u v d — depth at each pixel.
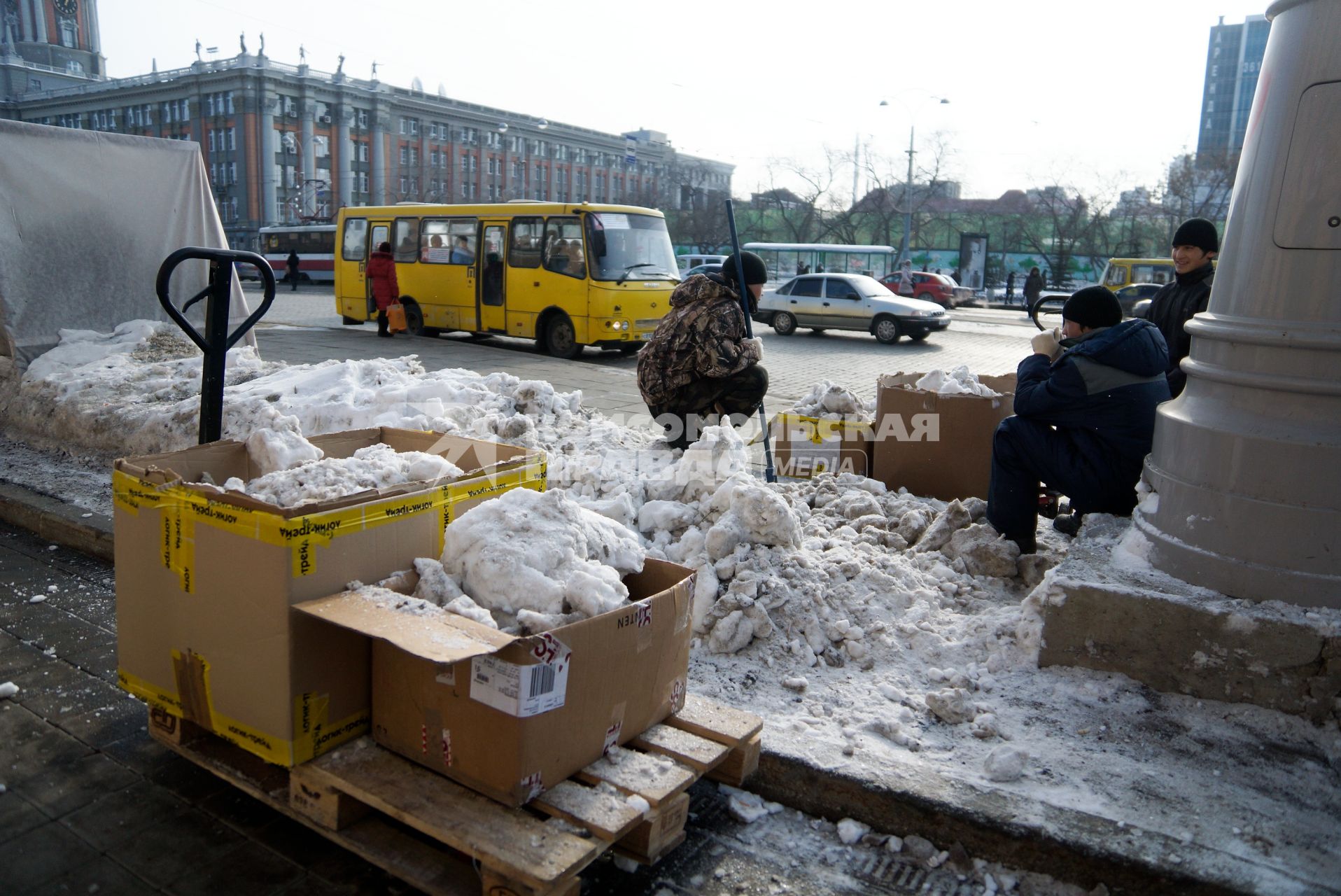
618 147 101.81
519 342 17.41
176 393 7.00
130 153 8.59
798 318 20.84
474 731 2.45
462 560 2.78
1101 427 4.01
